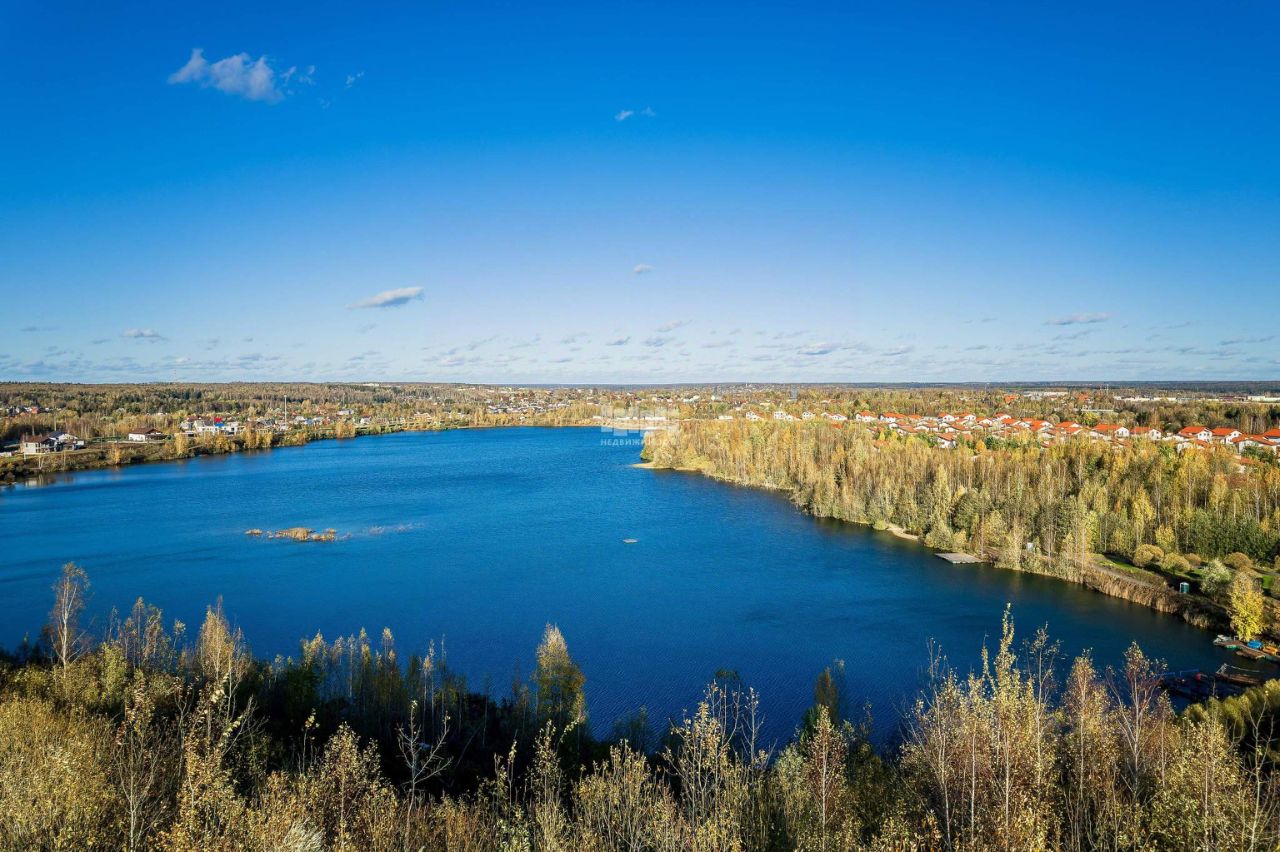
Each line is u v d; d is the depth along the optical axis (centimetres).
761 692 5856
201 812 1791
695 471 18950
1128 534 9406
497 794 2928
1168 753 2858
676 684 6022
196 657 5209
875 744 4600
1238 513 9338
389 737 4538
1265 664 6303
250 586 8731
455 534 11612
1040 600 8181
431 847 2302
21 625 7300
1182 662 6381
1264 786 2530
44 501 14325
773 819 2648
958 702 2961
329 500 14612
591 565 9725
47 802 1791
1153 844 2130
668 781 3269
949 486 11756
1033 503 10488
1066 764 2797
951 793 2494
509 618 7612
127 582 8875
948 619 7562
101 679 4159
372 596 8356
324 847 1989
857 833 2391
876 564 9794
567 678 4744
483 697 5447
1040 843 1995
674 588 8681
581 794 2655
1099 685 3844
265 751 2962
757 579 9075
